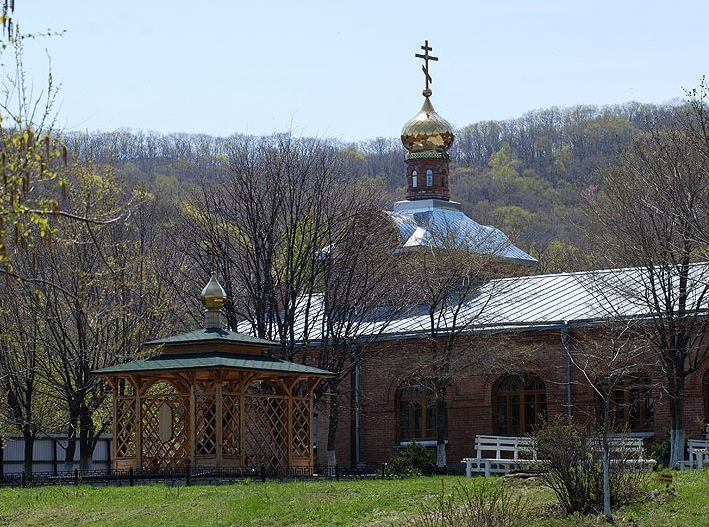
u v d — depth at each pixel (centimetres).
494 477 2994
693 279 3684
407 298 4428
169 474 3153
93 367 3953
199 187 6556
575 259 7131
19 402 4162
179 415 3447
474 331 4378
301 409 3559
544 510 2350
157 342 3406
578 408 4069
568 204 12288
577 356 4188
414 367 4453
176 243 4531
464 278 4447
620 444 2419
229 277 4353
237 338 3409
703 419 3938
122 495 2833
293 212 4453
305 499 2634
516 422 4372
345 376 4425
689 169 3591
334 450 4359
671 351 3694
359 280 4384
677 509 2267
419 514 2412
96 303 3500
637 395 4100
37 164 2020
